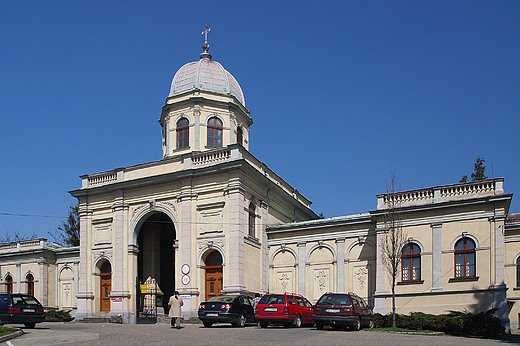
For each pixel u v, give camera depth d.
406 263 25.83
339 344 14.87
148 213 30.53
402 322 21.84
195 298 27.73
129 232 30.81
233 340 15.84
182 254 28.58
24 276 39.06
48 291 38.41
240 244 27.45
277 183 33.50
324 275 29.27
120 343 15.18
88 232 32.25
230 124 33.97
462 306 24.03
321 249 29.64
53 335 17.80
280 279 30.45
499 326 19.92
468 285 24.14
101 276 31.92
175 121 33.75
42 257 38.53
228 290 27.02
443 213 25.33
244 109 35.88
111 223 31.66
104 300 31.59
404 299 25.31
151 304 30.91
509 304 26.62
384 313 25.47
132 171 31.44
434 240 25.28
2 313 20.91
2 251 40.75
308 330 19.78
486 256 24.05
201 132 33.03
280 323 22.70
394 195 26.83
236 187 27.86
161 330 20.39
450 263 24.75
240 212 27.77
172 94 35.19
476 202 24.52
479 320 20.08
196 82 34.59
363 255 28.31
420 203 25.98
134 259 30.59
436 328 20.84
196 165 29.59
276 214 33.03
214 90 34.72
